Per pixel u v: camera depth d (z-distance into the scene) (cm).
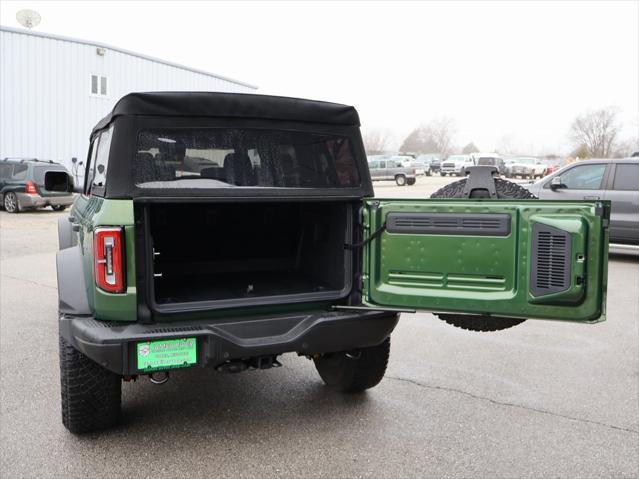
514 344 550
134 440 343
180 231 392
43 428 356
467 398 415
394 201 328
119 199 299
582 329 605
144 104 306
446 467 318
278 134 341
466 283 315
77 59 2383
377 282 333
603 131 6397
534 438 353
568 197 1037
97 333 288
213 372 461
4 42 2177
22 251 1082
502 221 306
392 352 520
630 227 986
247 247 410
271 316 328
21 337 546
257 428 361
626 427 370
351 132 359
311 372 465
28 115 2262
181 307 308
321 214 381
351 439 348
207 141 323
